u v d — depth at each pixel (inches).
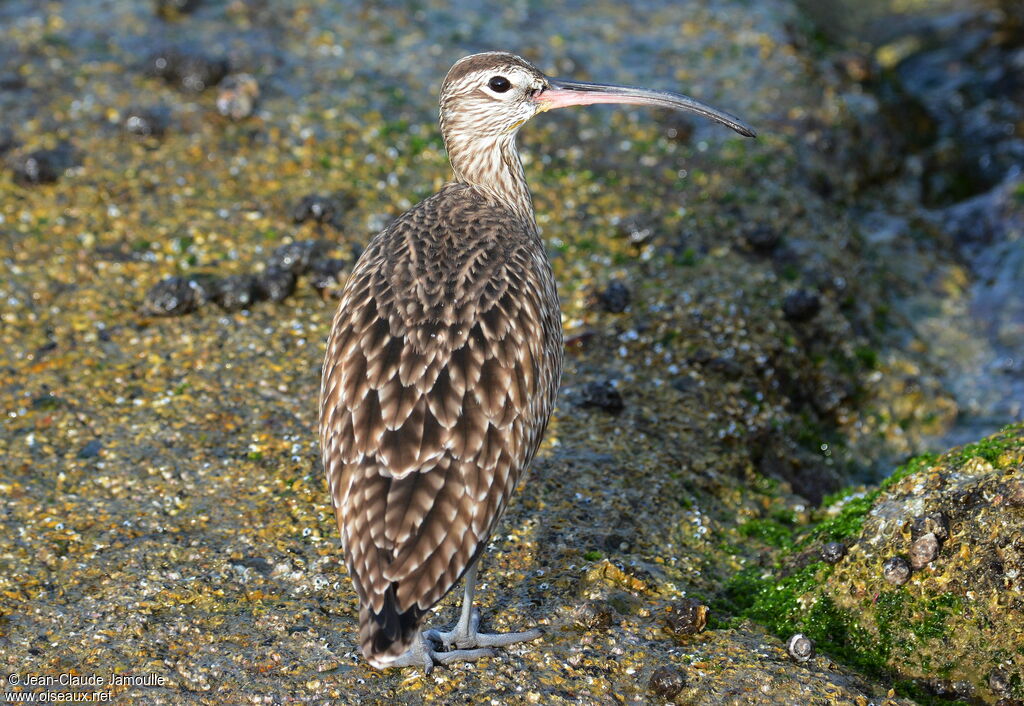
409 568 301.6
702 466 456.1
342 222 572.7
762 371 515.5
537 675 349.7
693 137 669.3
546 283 383.9
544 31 764.6
